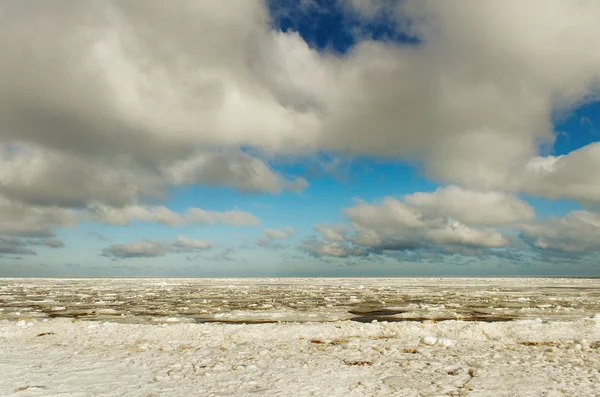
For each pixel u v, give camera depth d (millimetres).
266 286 78375
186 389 9453
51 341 16234
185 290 61531
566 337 16594
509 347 14484
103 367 11633
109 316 27328
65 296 47531
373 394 9039
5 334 17750
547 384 9508
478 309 31375
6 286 78312
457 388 9383
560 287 72438
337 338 16609
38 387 9484
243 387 9586
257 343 15633
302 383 9906
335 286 78062
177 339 16562
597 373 10438
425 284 90562
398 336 17094
